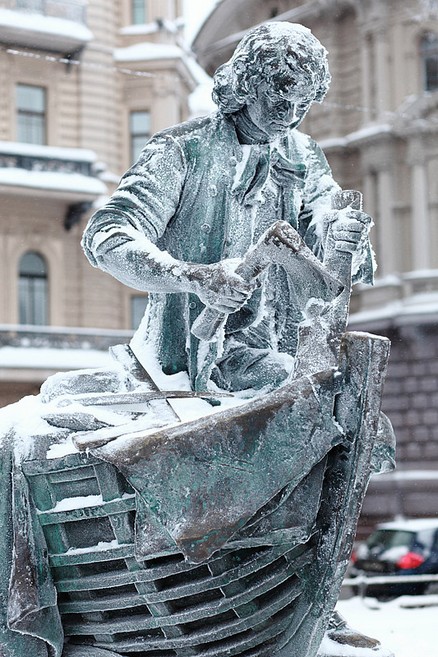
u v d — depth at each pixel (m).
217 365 3.34
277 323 3.46
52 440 3.00
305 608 2.99
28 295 28.31
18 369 26.97
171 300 3.32
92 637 3.14
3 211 27.97
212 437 2.80
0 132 28.53
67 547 3.01
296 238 2.98
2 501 3.04
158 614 2.96
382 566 16.47
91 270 28.95
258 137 3.36
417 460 28.48
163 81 30.52
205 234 3.32
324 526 2.97
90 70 29.73
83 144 29.58
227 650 3.01
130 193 3.22
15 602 2.96
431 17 30.38
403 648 4.49
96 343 28.03
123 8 30.83
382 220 30.55
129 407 3.13
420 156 30.34
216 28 33.06
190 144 3.32
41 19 28.80
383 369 2.92
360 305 30.42
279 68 3.17
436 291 29.58
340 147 31.30
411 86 30.62
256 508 2.80
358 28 31.27
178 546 2.74
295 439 2.86
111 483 2.90
